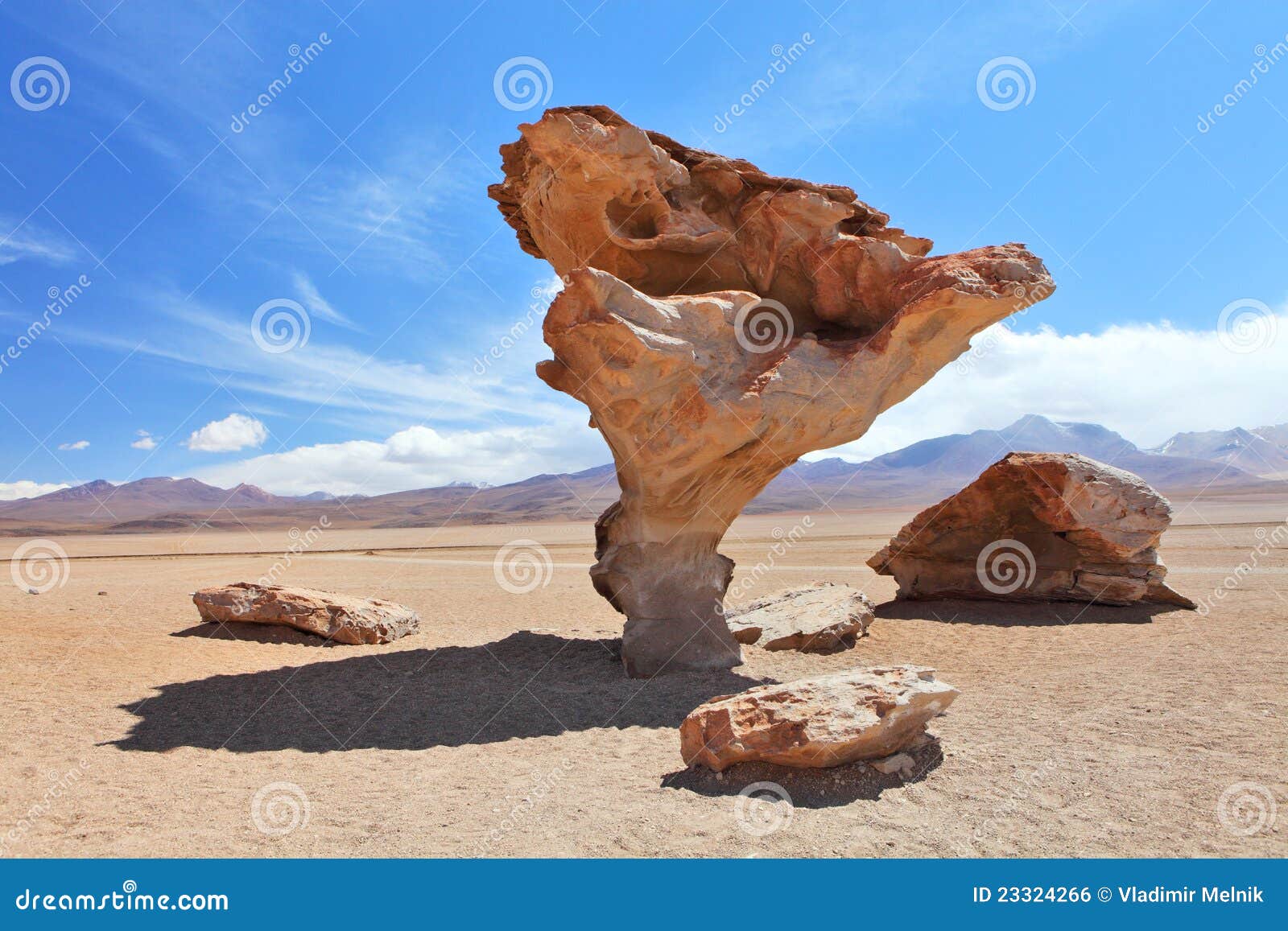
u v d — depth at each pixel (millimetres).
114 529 172125
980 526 18609
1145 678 10953
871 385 11539
